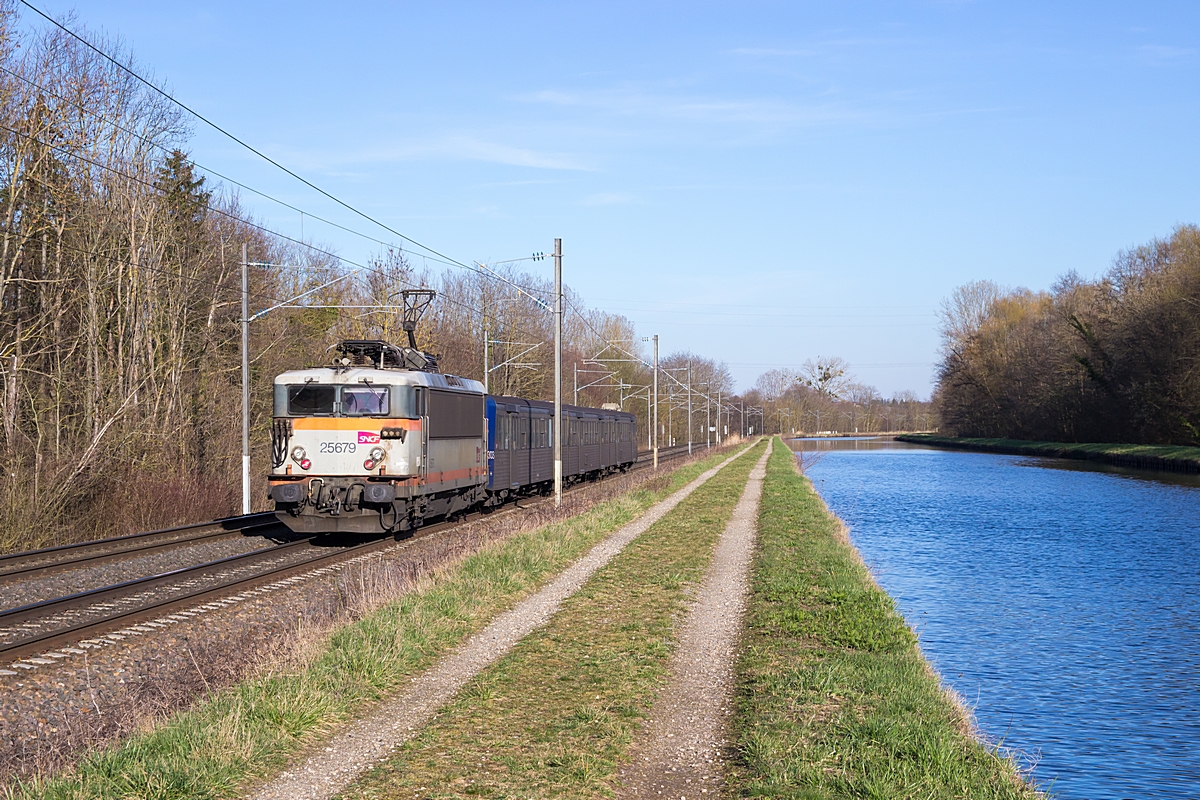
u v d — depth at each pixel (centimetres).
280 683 937
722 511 2997
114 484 2597
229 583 1493
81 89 2803
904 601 2084
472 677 1045
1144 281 7306
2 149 2564
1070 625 1853
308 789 728
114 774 715
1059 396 8550
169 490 2659
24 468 2338
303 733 845
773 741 818
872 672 1050
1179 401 6525
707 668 1104
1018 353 9938
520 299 6844
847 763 773
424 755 799
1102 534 3238
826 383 18350
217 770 734
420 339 4606
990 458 8700
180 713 867
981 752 821
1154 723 1276
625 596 1526
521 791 724
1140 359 6938
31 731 860
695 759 808
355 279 5000
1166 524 3519
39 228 2678
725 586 1644
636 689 994
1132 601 2084
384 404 2000
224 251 3916
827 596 1505
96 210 2956
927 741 812
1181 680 1476
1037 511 3994
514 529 2186
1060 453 8375
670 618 1355
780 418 17238
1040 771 1099
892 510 4056
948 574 2434
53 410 2702
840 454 9956
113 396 2847
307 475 2000
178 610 1346
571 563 1867
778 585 1594
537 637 1230
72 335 2964
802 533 2398
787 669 1073
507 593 1515
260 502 3183
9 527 2161
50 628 1240
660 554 2008
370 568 1677
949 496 4728
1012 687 1444
